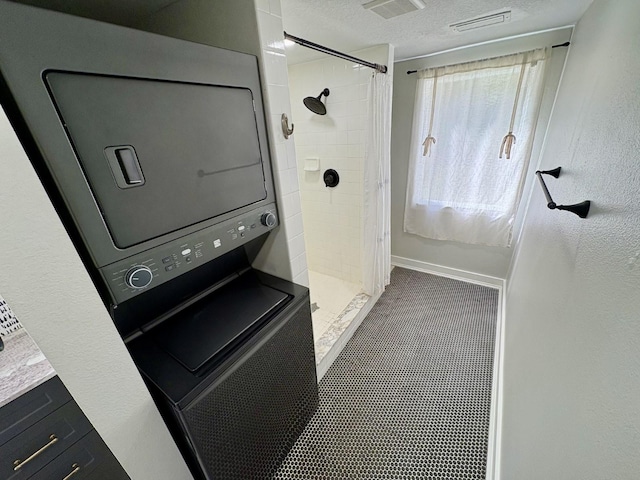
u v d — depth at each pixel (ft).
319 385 5.74
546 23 5.27
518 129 6.66
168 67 2.43
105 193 2.21
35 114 1.80
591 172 2.63
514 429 3.59
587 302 2.14
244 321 3.53
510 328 5.70
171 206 2.69
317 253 9.36
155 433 2.76
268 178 3.80
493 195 7.53
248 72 3.21
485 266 8.60
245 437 3.48
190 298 3.98
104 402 2.34
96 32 1.96
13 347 3.24
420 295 8.49
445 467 4.32
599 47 3.43
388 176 7.21
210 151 2.95
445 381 5.72
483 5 4.22
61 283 1.95
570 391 2.11
